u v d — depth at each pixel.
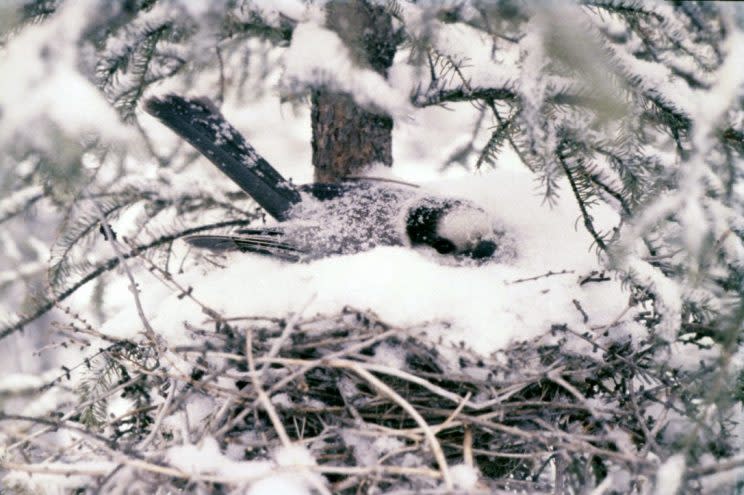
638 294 3.29
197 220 4.09
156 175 3.72
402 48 3.75
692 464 2.84
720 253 3.13
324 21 3.22
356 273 3.26
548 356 3.12
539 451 3.06
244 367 3.12
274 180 3.64
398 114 3.09
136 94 3.58
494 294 3.23
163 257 4.07
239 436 2.99
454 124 6.30
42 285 3.79
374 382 2.74
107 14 2.57
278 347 2.78
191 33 3.07
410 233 3.48
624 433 2.99
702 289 3.17
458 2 3.02
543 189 3.88
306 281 3.31
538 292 3.27
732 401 3.03
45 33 2.27
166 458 2.61
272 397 3.01
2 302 4.34
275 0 3.64
